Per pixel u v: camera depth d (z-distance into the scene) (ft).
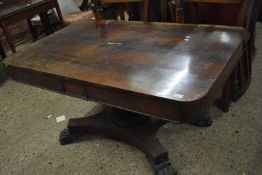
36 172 5.96
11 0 11.07
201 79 3.74
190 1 5.88
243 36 4.72
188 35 5.07
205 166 5.38
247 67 6.91
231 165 5.31
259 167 5.18
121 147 6.18
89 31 6.07
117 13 9.82
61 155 6.27
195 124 6.31
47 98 8.54
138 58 4.58
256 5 6.15
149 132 5.77
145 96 3.70
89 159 6.03
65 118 7.47
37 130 7.21
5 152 6.66
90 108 7.67
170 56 4.46
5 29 9.95
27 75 5.06
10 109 8.33
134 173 5.53
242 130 6.04
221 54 4.25
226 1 5.53
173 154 5.76
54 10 12.40
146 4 6.42
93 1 6.86
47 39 5.98
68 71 4.52
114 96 4.13
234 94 6.72
